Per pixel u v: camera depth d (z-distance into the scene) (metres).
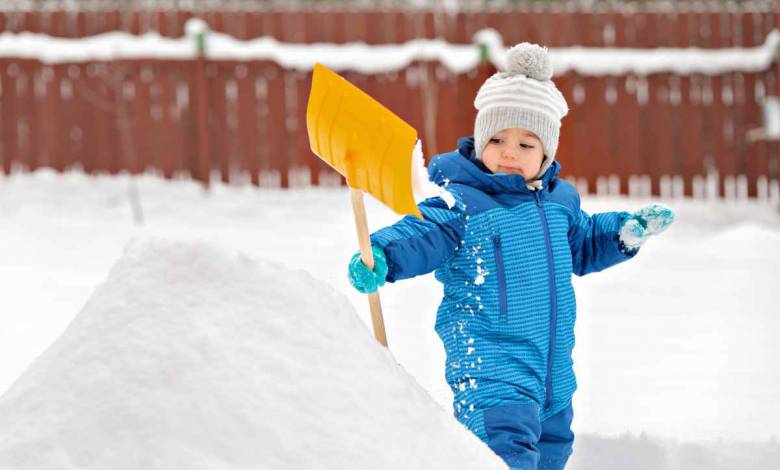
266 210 13.70
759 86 14.94
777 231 13.58
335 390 2.87
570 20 15.08
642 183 14.94
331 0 19.09
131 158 13.57
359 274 3.53
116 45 14.08
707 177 15.04
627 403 5.62
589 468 4.55
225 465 2.61
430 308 8.09
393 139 3.34
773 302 8.60
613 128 14.85
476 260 3.98
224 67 14.34
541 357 3.96
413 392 3.05
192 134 14.42
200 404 2.71
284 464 2.65
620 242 4.34
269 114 14.48
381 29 14.81
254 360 2.86
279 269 3.17
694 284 9.45
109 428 2.69
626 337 7.42
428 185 3.51
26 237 11.76
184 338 2.87
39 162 14.36
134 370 2.81
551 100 4.21
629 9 15.34
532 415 3.84
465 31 14.91
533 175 4.23
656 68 14.70
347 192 14.57
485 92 4.28
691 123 14.91
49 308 8.02
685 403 5.59
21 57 14.05
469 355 3.92
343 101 3.42
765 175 15.06
